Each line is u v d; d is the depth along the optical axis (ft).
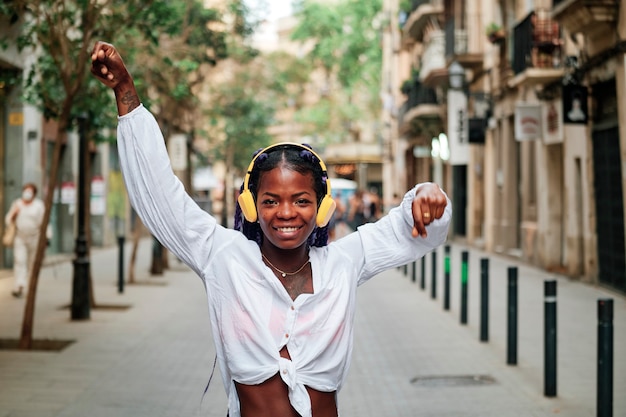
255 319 9.11
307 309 9.25
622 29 43.80
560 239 61.77
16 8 31.09
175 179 9.42
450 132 84.89
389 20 166.71
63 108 30.83
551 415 21.74
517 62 63.10
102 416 21.56
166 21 33.35
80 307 37.45
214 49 70.79
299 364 9.11
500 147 79.36
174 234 9.39
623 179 43.57
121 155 9.31
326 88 203.31
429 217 9.37
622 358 28.89
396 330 35.68
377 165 220.64
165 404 22.93
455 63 80.79
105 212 87.51
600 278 50.55
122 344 31.71
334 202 9.49
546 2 60.80
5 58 52.42
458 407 22.67
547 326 23.62
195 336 33.76
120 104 9.27
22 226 44.93
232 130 116.57
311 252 9.69
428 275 62.13
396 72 158.92
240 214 9.81
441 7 103.50
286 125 222.28
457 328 36.06
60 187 73.46
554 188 61.62
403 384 25.53
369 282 57.41
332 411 9.53
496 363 28.37
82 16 30.81
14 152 58.65
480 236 91.56
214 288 9.42
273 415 9.12
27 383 25.11
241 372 9.14
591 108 50.03
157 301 44.91
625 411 21.68
